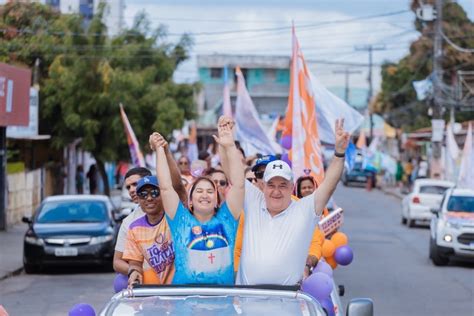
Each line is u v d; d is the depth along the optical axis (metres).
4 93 27.23
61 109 37.91
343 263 11.33
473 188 26.78
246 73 81.56
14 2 44.16
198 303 6.64
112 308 6.53
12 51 40.03
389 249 26.41
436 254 22.52
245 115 22.23
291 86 15.35
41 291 17.91
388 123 72.31
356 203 49.09
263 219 7.91
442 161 47.56
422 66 56.88
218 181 10.69
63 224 21.39
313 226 7.96
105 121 37.62
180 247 7.59
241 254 7.90
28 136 33.94
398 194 55.56
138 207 9.30
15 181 33.00
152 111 38.22
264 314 6.39
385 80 69.44
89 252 20.70
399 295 17.42
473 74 46.09
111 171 56.81
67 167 45.66
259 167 9.83
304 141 15.08
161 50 40.16
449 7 51.91
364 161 57.38
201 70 81.25
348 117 17.89
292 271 7.80
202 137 74.81
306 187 10.90
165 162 7.77
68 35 38.72
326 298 8.08
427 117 66.38
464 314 15.30
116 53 38.81
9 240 27.45
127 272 8.97
